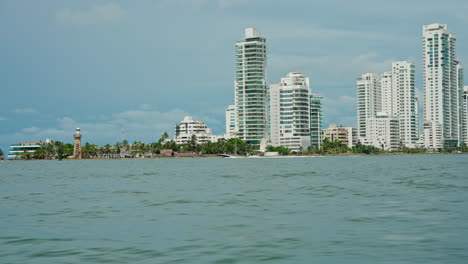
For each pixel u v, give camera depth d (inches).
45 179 4478.3
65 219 1760.6
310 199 2300.7
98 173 5674.2
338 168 6008.9
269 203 2167.8
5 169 7849.4
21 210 2032.5
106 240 1353.3
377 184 3132.4
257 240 1326.3
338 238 1330.0
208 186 3248.0
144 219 1738.4
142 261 1117.1
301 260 1107.3
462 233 1354.6
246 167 7012.8
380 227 1481.3
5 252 1219.9
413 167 5935.0
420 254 1128.8
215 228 1526.8
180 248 1241.4
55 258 1155.3
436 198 2235.5
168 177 4471.0
